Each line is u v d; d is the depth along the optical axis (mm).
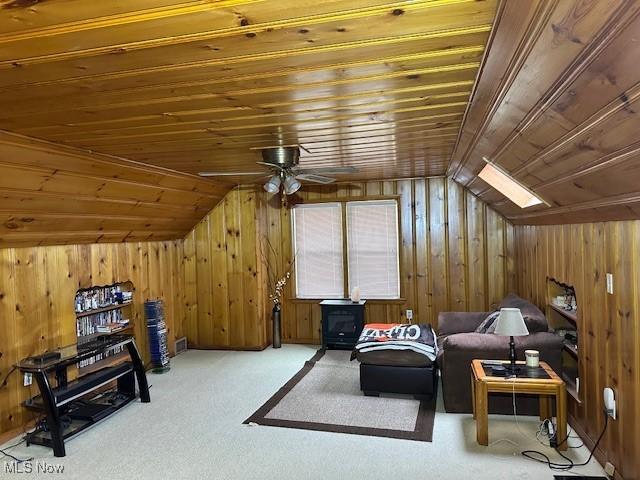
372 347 4410
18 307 3959
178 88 2176
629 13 1031
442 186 6070
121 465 3227
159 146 3447
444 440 3434
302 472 3045
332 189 6441
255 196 6332
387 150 3920
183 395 4613
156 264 5949
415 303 6207
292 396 4449
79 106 2389
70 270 4535
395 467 3072
